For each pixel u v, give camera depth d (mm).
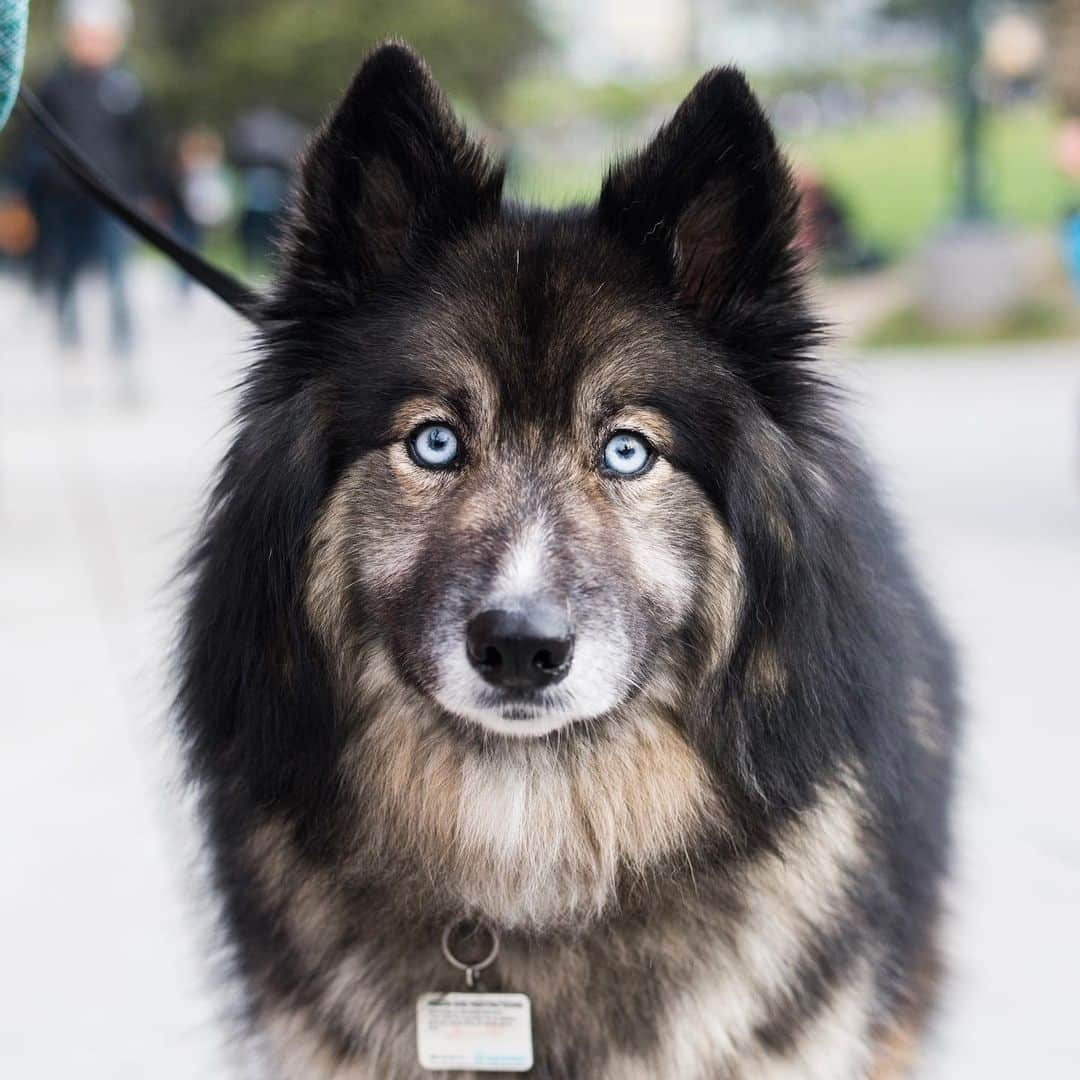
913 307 5184
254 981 1057
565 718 1000
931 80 15000
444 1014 1018
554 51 13195
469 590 992
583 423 1026
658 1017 1028
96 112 3436
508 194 1118
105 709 1673
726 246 1045
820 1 15742
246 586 1032
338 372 1033
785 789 1033
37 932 1318
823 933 1035
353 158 1040
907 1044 1106
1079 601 1984
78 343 4023
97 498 2629
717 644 1039
